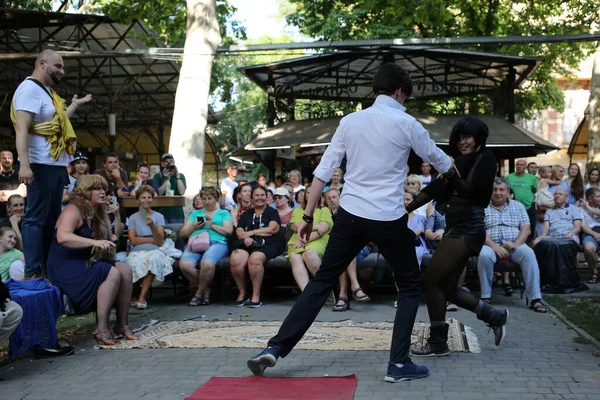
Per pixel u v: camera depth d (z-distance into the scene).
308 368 5.18
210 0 11.88
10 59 14.55
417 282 4.94
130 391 4.67
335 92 18.22
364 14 20.28
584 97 36.38
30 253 6.30
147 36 18.95
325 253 4.94
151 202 9.17
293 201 11.53
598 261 10.95
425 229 8.77
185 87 11.77
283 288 9.71
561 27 21.05
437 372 5.02
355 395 4.44
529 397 4.36
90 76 21.03
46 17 17.59
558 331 6.70
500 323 5.69
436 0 17.03
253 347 5.98
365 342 6.13
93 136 27.91
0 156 9.55
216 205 9.23
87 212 6.14
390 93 4.92
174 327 7.07
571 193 11.91
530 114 25.20
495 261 8.30
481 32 20.84
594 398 4.33
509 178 11.58
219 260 8.90
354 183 4.84
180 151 11.62
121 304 6.42
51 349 5.82
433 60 16.52
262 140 16.03
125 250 9.51
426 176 12.16
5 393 4.70
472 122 5.35
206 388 4.59
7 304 5.15
